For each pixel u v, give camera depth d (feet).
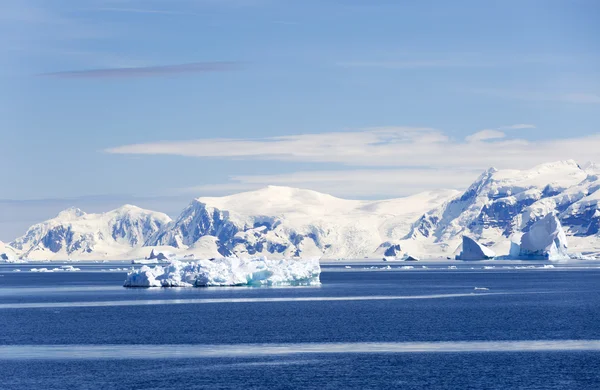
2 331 653.30
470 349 536.42
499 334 611.88
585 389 411.75
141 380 434.71
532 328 649.61
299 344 563.89
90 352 532.73
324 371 458.50
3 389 415.03
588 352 521.24
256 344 565.12
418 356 508.53
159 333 631.15
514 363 480.64
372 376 443.73
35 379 437.99
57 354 525.34
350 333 622.13
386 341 577.43
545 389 412.36
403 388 416.46
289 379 436.76
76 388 416.67
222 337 604.08
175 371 459.32
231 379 436.76
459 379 435.53
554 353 517.55
